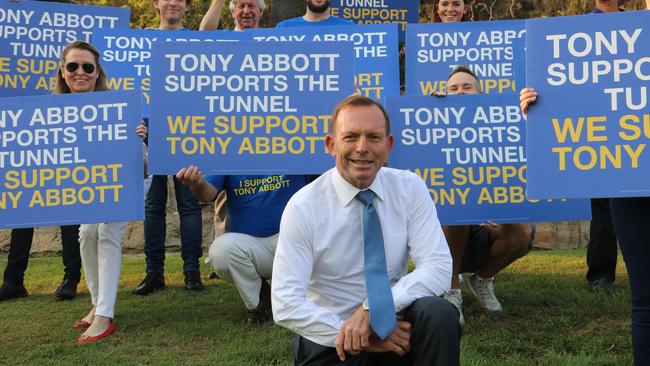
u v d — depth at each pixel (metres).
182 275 6.65
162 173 4.70
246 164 4.73
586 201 4.77
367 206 3.11
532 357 4.10
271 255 4.89
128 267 7.17
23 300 5.80
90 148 4.66
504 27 5.98
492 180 4.83
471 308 5.15
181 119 4.72
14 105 4.66
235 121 4.75
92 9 6.39
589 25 3.56
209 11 7.39
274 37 6.05
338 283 3.16
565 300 5.25
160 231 6.02
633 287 3.37
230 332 4.68
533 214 4.80
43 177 4.64
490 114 4.84
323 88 4.78
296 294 3.02
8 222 4.62
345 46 4.79
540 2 14.31
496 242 4.95
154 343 4.49
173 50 4.73
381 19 7.69
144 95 6.13
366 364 3.07
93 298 4.89
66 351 4.38
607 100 3.53
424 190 3.25
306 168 4.75
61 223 4.62
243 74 4.76
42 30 6.26
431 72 6.02
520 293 5.54
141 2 16.53
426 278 3.05
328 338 2.97
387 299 2.94
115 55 6.14
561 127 3.57
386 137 3.12
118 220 4.61
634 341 3.34
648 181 3.45
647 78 3.49
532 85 3.62
